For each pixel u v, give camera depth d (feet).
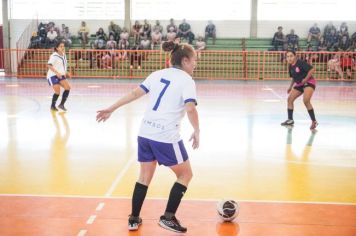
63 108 39.34
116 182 19.29
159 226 14.34
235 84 66.80
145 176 14.08
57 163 22.41
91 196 17.33
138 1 84.94
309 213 15.65
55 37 80.38
